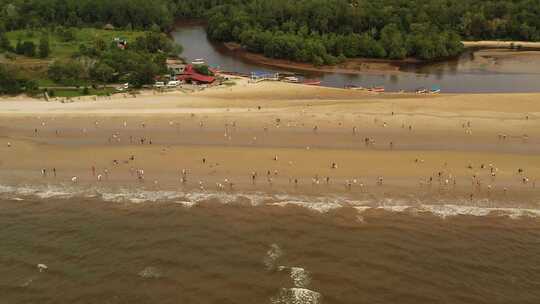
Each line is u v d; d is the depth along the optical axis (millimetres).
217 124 123312
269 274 72438
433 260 75688
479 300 67562
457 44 199750
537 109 130625
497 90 159375
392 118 125062
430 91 156375
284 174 99438
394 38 195375
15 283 71625
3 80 150875
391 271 73125
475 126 120062
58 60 167125
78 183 98812
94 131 121500
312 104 137375
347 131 118188
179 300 67750
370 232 82438
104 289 70125
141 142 114875
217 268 73875
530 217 86375
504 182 95750
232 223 85188
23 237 82500
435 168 100750
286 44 194875
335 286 70000
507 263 75188
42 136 119812
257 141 113938
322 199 91500
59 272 73812
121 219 87125
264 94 151000
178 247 79062
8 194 95625
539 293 69062
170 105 138625
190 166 103312
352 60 194375
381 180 96688
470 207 89000
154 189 95938
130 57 168000
